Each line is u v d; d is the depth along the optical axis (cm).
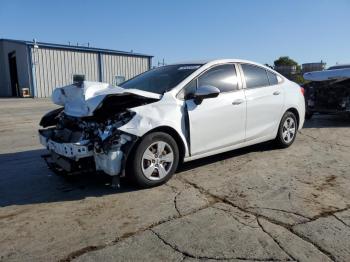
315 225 345
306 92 1036
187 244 314
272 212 376
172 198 421
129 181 456
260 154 620
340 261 284
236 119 544
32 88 2834
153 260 290
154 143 448
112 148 412
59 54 2952
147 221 361
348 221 353
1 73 3319
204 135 501
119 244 317
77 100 470
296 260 286
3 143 795
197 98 480
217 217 366
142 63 3553
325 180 480
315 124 983
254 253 297
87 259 294
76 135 450
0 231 348
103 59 3238
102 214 381
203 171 525
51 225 359
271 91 611
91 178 501
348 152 636
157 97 464
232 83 552
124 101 461
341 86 966
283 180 481
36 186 479
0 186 483
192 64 543
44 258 298
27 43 2770
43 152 689
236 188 452
